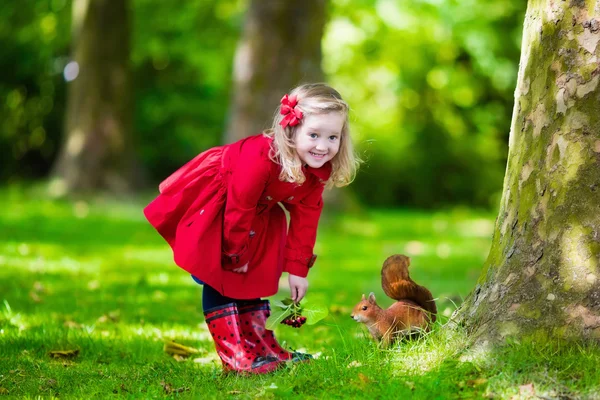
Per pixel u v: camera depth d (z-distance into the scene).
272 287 4.68
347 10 24.55
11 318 6.29
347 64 27.77
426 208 26.78
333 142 4.41
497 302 4.19
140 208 17.91
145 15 24.12
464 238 16.20
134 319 6.67
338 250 12.82
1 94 26.62
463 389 3.77
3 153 27.08
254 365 4.45
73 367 4.88
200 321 6.71
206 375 4.55
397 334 4.51
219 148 4.68
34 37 25.28
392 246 13.78
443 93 27.78
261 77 15.30
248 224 4.46
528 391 3.67
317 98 4.36
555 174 4.12
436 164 26.83
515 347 3.96
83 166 19.44
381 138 26.55
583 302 3.96
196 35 25.00
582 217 4.04
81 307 7.11
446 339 4.27
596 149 4.05
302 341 5.76
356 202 17.88
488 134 28.08
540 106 4.23
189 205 4.61
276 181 4.49
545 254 4.10
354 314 4.55
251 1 15.49
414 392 3.74
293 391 3.96
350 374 4.05
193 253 4.48
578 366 3.78
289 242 4.78
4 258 10.18
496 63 25.91
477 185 26.95
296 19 15.29
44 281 8.54
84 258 10.77
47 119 27.11
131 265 10.30
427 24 25.47
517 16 26.03
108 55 19.77
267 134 4.54
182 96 27.53
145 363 5.05
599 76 4.07
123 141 19.92
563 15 4.15
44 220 15.03
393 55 27.23
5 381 4.42
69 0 23.81
